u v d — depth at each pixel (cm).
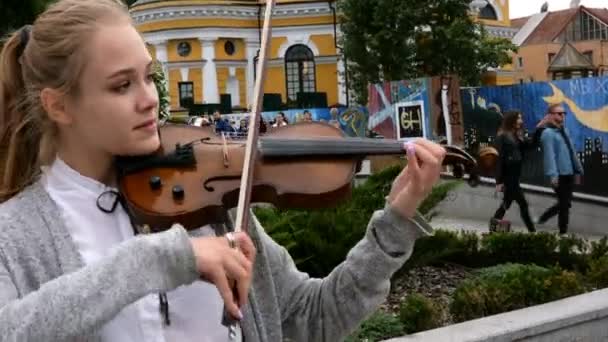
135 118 160
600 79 1036
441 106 1246
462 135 1212
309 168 206
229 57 4069
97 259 146
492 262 716
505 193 1068
